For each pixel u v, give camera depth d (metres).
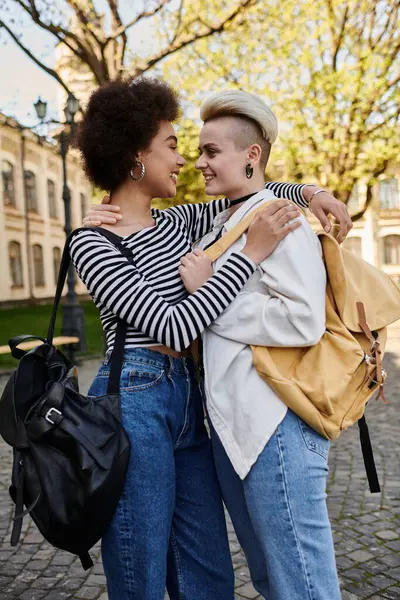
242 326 1.45
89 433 1.38
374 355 1.47
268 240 1.47
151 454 1.47
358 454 4.40
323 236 1.51
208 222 1.91
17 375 1.44
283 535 1.41
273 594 1.45
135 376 1.49
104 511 1.39
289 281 1.41
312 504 1.42
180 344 1.43
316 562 1.41
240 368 1.46
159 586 1.49
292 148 12.58
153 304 1.44
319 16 11.81
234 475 1.59
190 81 12.13
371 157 12.60
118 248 1.55
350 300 1.49
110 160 1.59
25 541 3.11
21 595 2.54
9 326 15.15
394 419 5.41
